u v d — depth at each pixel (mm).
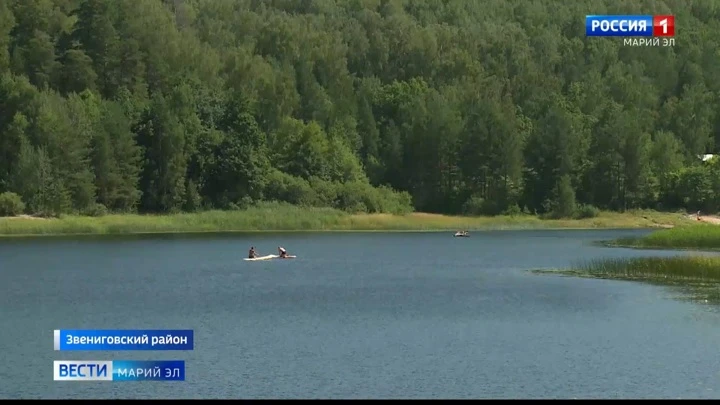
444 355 166375
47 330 194500
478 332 187625
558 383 147000
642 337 180000
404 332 188250
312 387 145625
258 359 164250
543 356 165125
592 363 159500
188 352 170000
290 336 184625
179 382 148375
